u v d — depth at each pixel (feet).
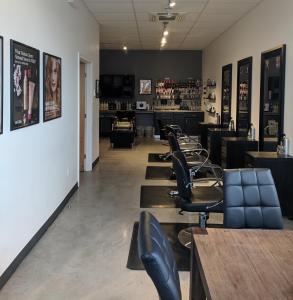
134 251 11.86
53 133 14.66
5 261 9.82
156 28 28.84
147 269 4.24
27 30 11.28
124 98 44.42
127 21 25.98
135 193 19.15
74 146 19.07
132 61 44.06
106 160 28.76
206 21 25.79
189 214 15.75
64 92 16.55
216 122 33.12
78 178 20.11
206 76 40.37
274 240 6.47
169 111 42.93
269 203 8.34
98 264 10.97
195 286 6.39
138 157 30.25
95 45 25.75
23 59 10.79
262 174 8.50
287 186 15.10
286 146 15.84
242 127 24.18
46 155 13.67
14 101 10.11
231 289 4.84
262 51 20.13
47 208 13.85
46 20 13.41
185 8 21.90
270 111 18.58
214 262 5.62
